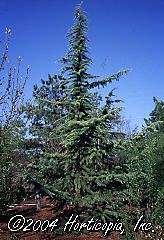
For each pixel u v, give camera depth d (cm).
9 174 870
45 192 1019
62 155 1089
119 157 1177
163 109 1706
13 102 841
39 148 1419
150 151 1027
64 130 1095
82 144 1077
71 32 1134
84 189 1034
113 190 1053
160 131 1465
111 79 1088
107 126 1112
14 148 910
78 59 1123
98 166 1117
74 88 1086
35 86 1488
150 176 923
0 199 841
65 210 1102
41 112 1252
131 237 884
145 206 948
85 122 1011
